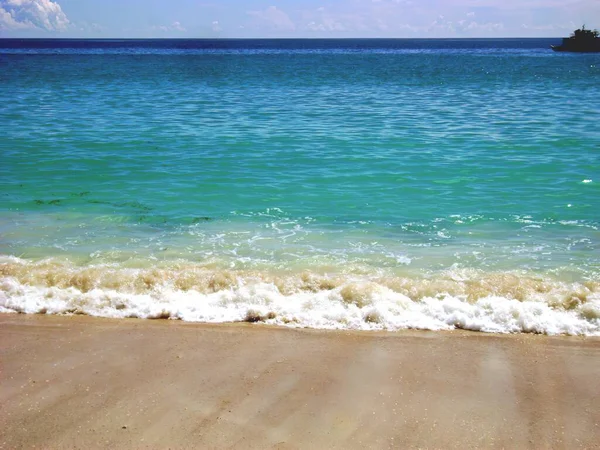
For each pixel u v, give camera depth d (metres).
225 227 10.60
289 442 4.73
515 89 37.75
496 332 6.61
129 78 47.84
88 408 5.16
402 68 65.69
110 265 8.53
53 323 6.81
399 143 18.55
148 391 5.42
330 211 11.66
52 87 38.38
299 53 127.75
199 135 20.03
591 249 9.31
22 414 5.07
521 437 4.80
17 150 17.27
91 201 12.33
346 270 8.42
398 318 6.90
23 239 9.80
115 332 6.59
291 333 6.58
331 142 18.77
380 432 4.86
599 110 26.08
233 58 95.88
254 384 5.54
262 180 14.16
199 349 6.20
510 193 12.84
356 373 5.74
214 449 4.64
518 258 8.93
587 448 4.67
